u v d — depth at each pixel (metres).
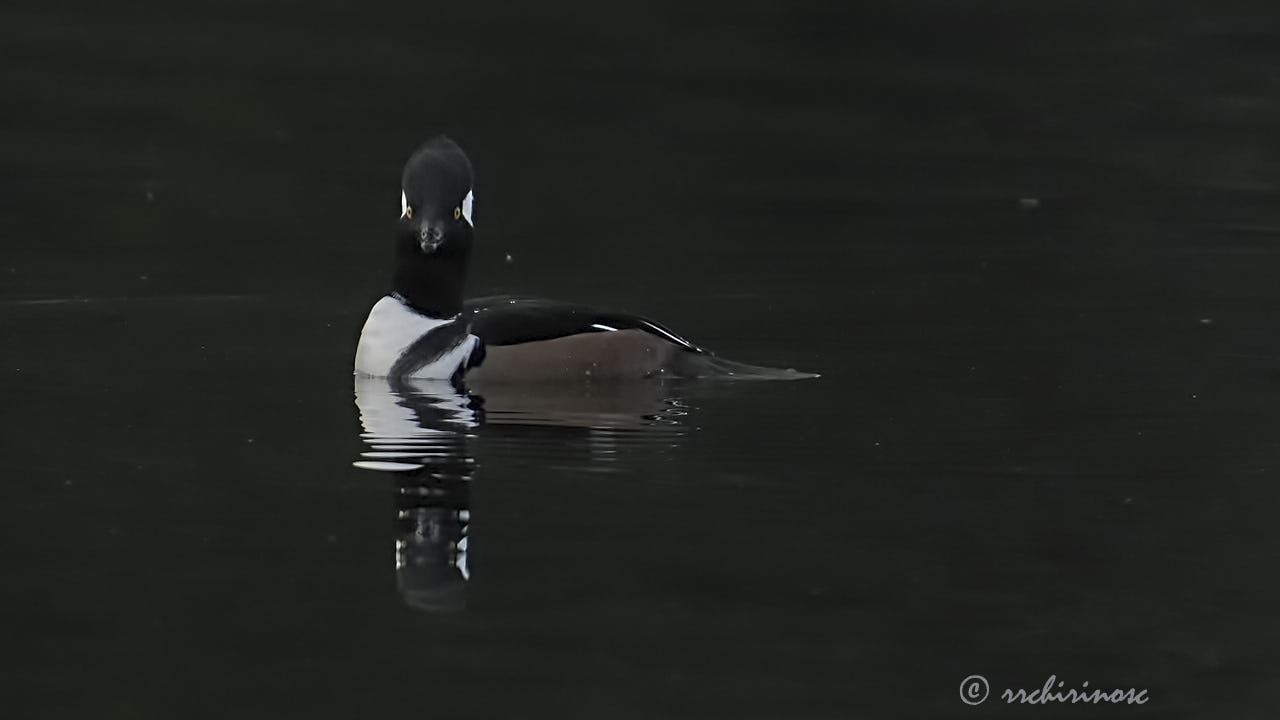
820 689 8.85
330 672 9.02
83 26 28.20
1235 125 25.34
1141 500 11.52
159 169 22.62
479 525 10.96
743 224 20.89
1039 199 22.11
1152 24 30.27
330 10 29.64
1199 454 12.52
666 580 10.10
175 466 12.11
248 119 24.61
